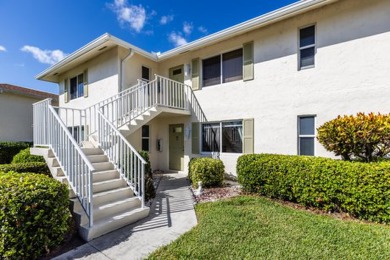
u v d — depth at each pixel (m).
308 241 3.34
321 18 6.41
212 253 3.09
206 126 9.10
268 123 7.38
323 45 6.38
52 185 3.39
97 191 4.72
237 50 8.27
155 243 3.50
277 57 7.22
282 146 7.07
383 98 5.50
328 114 6.26
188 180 8.19
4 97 12.84
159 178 8.59
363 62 5.79
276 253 3.04
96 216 4.10
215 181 7.02
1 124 12.66
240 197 5.70
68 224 3.73
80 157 4.15
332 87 6.21
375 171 4.12
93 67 9.85
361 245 3.21
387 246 3.16
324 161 4.87
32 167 5.11
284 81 7.06
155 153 10.41
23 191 3.04
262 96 7.52
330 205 4.65
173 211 4.96
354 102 5.88
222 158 8.48
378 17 5.61
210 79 8.98
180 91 9.24
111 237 3.74
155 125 10.45
